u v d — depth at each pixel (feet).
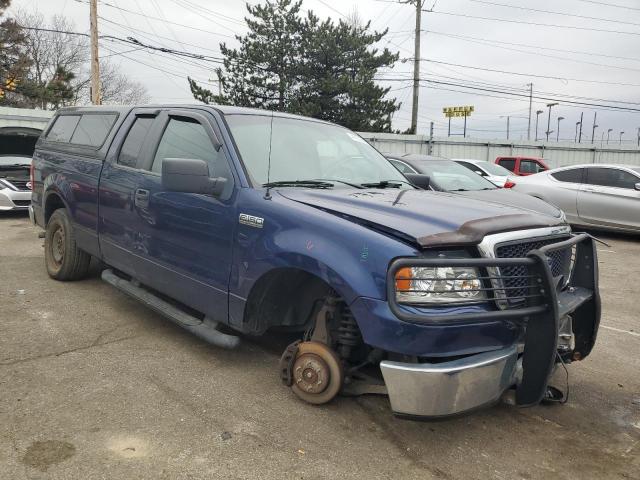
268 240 11.38
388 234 10.00
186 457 9.78
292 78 107.55
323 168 14.08
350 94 103.86
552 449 10.77
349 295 9.89
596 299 11.92
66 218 19.66
